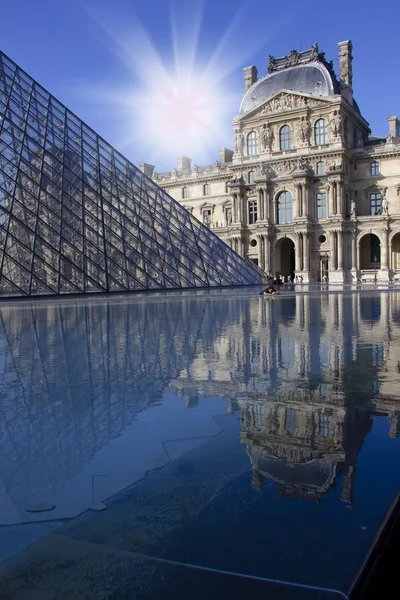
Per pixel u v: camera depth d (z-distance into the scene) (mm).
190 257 62750
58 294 44406
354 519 3400
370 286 78312
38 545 3264
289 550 3025
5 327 18938
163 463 4723
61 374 9555
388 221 103812
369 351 12070
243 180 117750
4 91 52250
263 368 9922
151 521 3521
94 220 52156
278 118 113125
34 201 47344
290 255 122125
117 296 46781
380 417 6215
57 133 55969
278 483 4070
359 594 2664
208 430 5801
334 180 105938
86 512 3707
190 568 2936
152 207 62625
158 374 9430
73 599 2688
